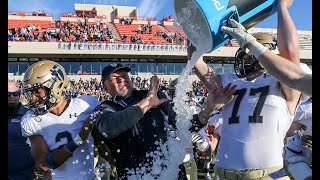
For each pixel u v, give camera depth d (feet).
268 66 5.41
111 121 6.44
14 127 8.52
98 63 72.74
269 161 6.65
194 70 7.67
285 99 6.79
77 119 7.94
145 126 6.81
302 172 6.09
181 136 6.91
